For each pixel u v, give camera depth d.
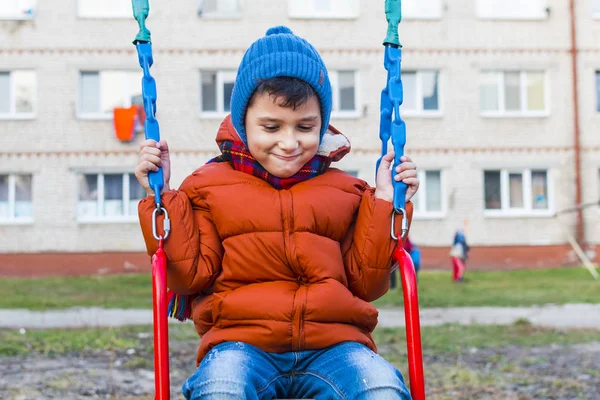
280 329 2.34
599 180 21.56
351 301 2.41
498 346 7.82
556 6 21.58
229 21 20.80
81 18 20.59
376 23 21.08
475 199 21.20
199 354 2.45
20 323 10.05
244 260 2.44
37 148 20.41
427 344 7.90
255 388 2.26
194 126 20.67
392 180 2.52
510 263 21.12
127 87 20.72
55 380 5.98
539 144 21.45
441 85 21.30
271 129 2.44
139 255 20.48
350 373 2.26
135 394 5.55
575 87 21.56
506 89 21.58
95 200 20.61
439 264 21.02
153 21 20.64
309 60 2.47
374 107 21.00
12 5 20.53
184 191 2.58
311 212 2.47
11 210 20.42
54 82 20.48
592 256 21.31
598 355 7.28
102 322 10.17
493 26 21.41
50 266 20.25
